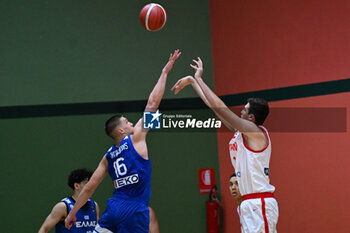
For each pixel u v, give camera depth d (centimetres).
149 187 1024
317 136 1645
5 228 1770
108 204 1018
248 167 1031
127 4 2023
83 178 1367
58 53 1919
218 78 2053
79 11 1964
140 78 1992
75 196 1360
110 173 1051
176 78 2033
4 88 1848
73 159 1867
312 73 1684
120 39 1995
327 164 1606
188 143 2008
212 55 2084
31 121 1855
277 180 1764
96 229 1012
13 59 1870
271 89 1823
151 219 1916
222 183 2006
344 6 1596
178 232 1944
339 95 1593
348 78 1570
